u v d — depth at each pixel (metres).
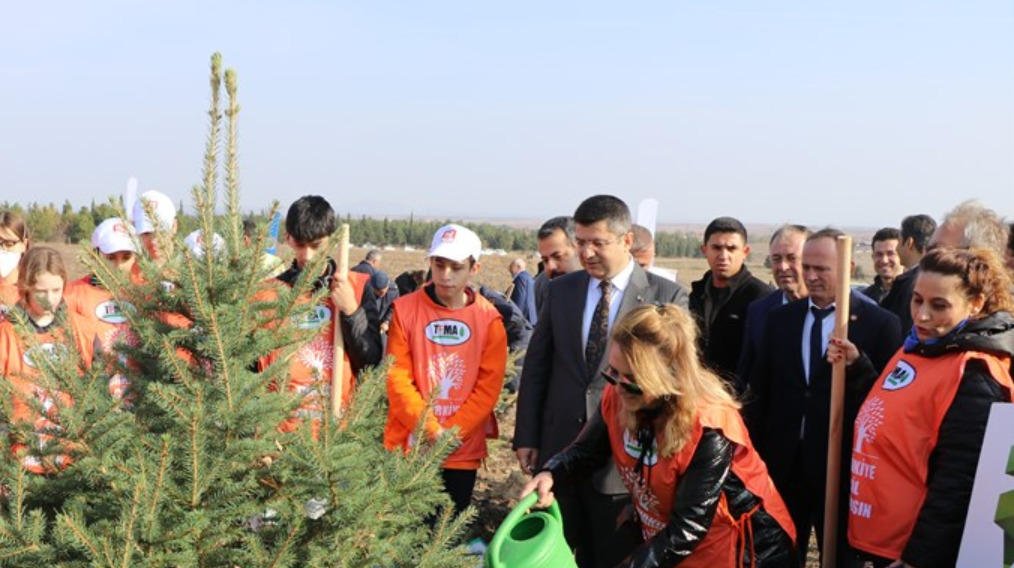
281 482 2.94
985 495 2.81
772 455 4.22
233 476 2.90
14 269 5.16
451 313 4.52
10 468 2.81
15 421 3.00
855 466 3.30
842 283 3.67
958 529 2.88
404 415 4.27
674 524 2.83
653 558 2.78
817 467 4.06
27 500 2.89
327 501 2.88
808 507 4.22
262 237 3.06
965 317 3.01
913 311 3.12
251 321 3.06
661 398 2.83
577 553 4.36
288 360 3.13
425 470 3.13
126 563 2.52
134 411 3.04
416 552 3.11
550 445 4.31
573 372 4.26
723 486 2.91
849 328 4.09
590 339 4.24
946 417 2.94
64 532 2.51
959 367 2.93
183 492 2.70
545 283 7.04
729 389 4.57
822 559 3.73
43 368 2.98
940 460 2.95
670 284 4.36
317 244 4.30
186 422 2.74
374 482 3.04
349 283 4.16
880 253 7.32
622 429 3.09
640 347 2.78
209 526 2.71
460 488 4.49
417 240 88.06
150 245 4.24
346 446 2.82
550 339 4.45
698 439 2.84
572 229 6.45
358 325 4.18
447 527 3.25
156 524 2.60
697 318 4.82
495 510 6.37
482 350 4.49
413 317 4.52
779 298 4.64
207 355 3.02
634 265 4.35
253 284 3.05
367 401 3.35
